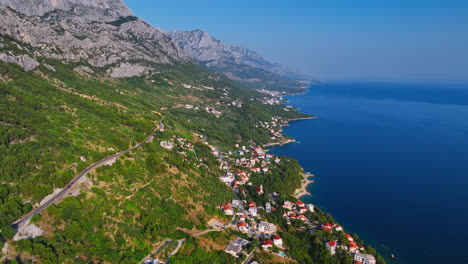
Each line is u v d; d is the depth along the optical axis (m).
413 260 167.62
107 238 131.88
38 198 130.75
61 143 170.62
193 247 144.75
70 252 119.12
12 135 159.75
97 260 121.00
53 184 141.88
